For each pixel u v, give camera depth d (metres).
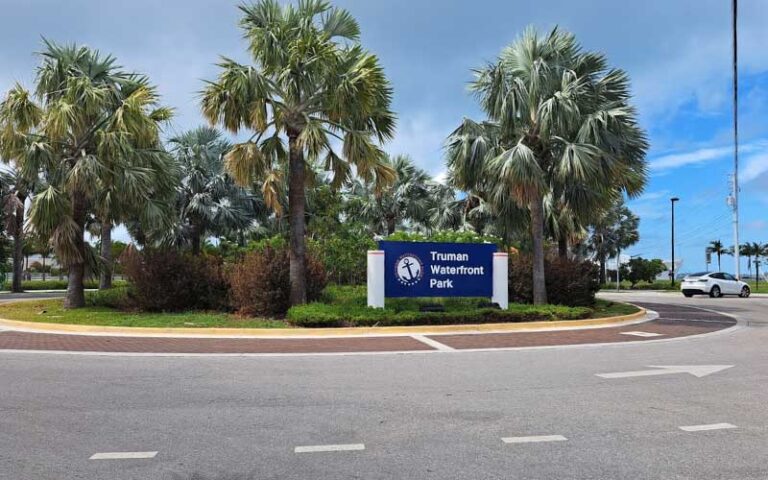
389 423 5.91
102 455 4.93
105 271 19.75
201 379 8.12
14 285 37.44
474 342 12.16
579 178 17.00
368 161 15.98
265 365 9.27
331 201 28.53
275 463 4.75
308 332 13.27
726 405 6.62
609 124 16.86
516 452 5.00
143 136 17.64
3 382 7.84
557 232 21.69
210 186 28.27
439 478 4.41
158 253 17.44
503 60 17.48
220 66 15.38
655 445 5.18
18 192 35.19
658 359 9.94
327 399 6.94
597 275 19.56
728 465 4.67
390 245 16.03
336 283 25.38
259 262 16.02
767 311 21.12
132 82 18.53
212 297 17.42
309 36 15.31
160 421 5.98
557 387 7.61
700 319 17.73
